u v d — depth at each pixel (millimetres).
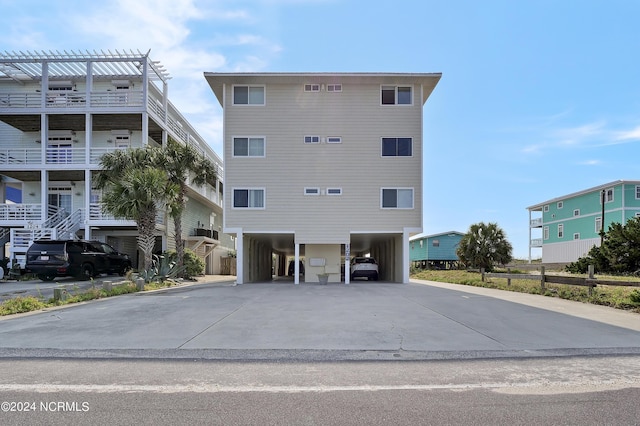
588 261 25750
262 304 11336
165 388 4723
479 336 7391
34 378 5074
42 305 10820
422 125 20188
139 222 18766
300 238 19766
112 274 21875
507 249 30844
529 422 3801
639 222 23766
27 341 6938
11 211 24047
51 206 24281
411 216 19891
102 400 4328
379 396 4480
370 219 19844
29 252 17938
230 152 20016
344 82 20125
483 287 17766
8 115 24000
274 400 4352
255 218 19828
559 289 13891
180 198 22906
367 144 20094
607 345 6750
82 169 23750
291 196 19875
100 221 23484
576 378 5125
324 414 3977
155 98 27703
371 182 19953
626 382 4965
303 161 20016
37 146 26781
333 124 20141
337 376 5211
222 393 4566
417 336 7371
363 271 22953
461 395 4512
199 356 6148
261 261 28078
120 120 25156
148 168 19078
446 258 45594
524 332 7727
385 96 20344
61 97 25047
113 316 9359
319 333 7590
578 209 40438
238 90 20266
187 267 23688
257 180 19922
